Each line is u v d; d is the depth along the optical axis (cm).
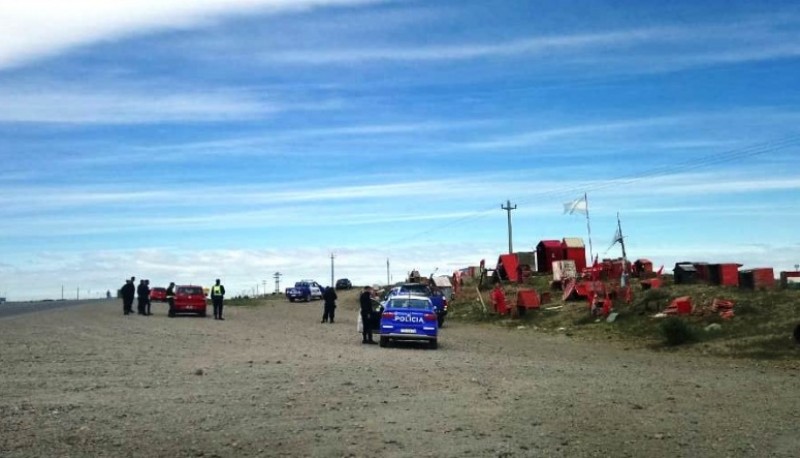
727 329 2773
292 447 941
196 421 1098
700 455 948
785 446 1008
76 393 1366
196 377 1617
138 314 4922
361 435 1021
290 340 2862
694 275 3834
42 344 2473
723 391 1569
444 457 902
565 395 1449
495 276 5569
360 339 3052
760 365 2197
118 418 1113
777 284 3503
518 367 1994
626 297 3681
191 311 4731
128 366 1825
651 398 1439
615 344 2923
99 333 3066
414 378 1673
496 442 991
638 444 1004
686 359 2392
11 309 6681
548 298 4294
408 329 2672
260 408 1223
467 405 1298
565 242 5697
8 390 1395
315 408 1234
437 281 5497
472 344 2923
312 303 7531
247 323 4106
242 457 884
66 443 937
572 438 1032
